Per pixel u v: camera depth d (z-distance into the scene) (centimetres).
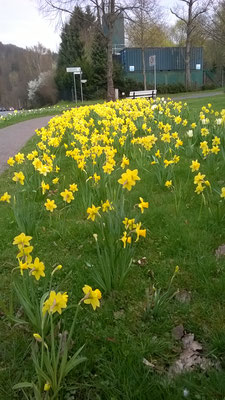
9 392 191
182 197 430
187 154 620
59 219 392
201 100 2109
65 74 4372
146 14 2964
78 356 208
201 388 185
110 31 2666
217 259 298
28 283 253
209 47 4666
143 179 517
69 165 633
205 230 351
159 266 301
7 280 292
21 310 253
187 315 243
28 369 202
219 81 4703
